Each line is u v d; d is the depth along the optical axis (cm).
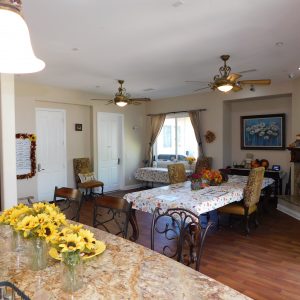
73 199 261
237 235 420
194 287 125
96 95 733
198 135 738
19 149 585
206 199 341
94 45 366
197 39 348
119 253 164
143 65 461
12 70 139
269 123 666
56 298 116
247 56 417
